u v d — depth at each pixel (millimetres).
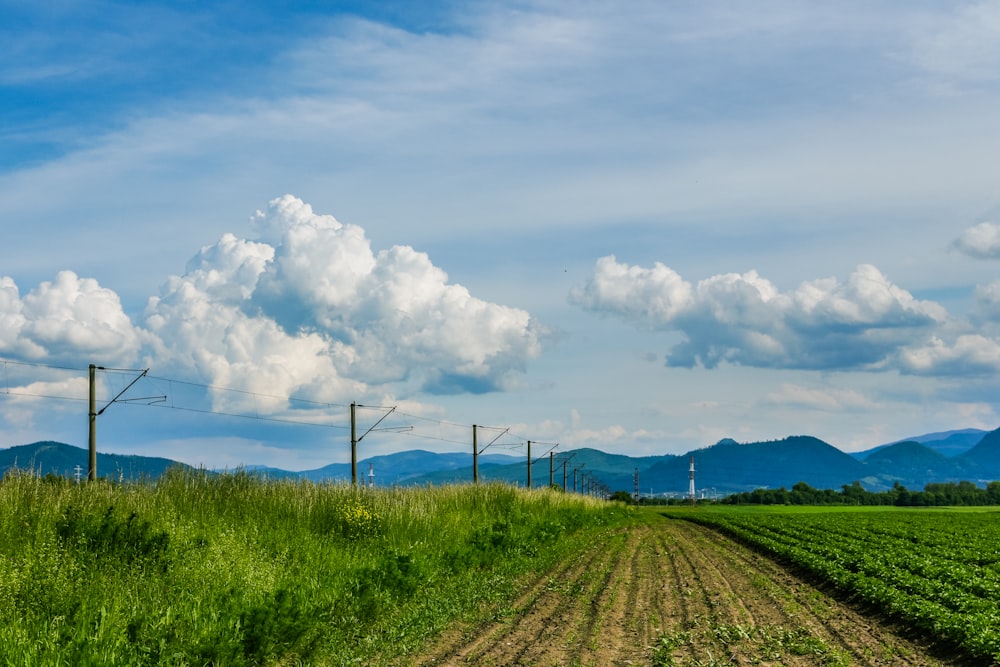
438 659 13453
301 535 19688
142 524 15609
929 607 17734
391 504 25219
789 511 129250
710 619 18062
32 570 12727
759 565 31562
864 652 15336
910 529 53062
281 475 24188
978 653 14438
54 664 9758
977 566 29453
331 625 14031
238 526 18750
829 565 26688
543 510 43469
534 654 13875
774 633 16641
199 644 11289
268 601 12977
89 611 11750
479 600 19047
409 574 18031
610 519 68000
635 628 16656
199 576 14297
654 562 31312
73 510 15258
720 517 81375
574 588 21922
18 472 16531
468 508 34438
